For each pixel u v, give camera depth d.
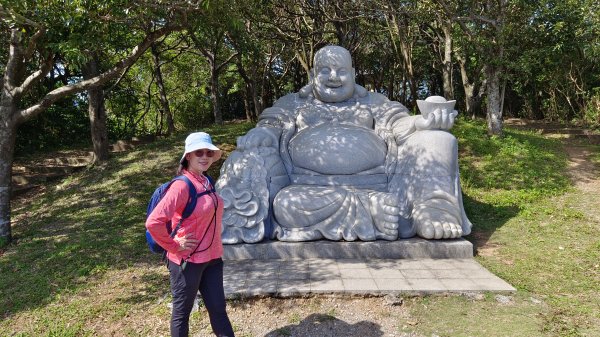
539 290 3.67
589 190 6.83
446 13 8.89
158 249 2.63
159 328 3.30
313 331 3.17
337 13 11.16
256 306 3.52
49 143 12.70
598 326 3.09
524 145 8.91
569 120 15.73
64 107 13.38
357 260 4.34
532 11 9.53
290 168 5.11
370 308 3.45
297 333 3.15
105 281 4.21
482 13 9.59
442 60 16.20
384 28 14.18
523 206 6.08
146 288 4.01
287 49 15.98
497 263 4.27
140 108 17.47
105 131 9.56
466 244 4.39
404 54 13.02
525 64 9.16
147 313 3.53
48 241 5.59
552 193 6.67
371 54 18.27
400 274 3.93
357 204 4.49
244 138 4.96
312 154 5.01
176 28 5.86
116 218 6.29
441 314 3.32
